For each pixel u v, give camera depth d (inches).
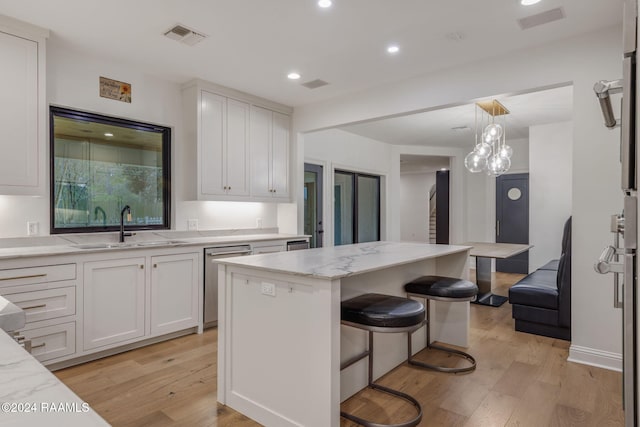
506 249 190.2
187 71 145.6
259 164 176.2
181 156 159.0
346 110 171.6
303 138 194.9
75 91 128.8
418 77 148.7
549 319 136.6
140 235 145.3
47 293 104.3
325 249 116.9
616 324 107.9
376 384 98.0
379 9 102.0
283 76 149.9
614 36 109.6
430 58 132.7
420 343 124.5
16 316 37.5
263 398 81.4
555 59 119.0
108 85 136.7
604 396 92.6
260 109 176.6
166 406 88.3
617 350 107.6
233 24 110.0
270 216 194.7
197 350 123.9
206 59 134.7
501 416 83.7
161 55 131.3
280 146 186.4
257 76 150.0
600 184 110.1
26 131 110.5
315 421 72.6
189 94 155.7
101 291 115.1
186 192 157.9
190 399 91.6
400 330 76.9
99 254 114.6
